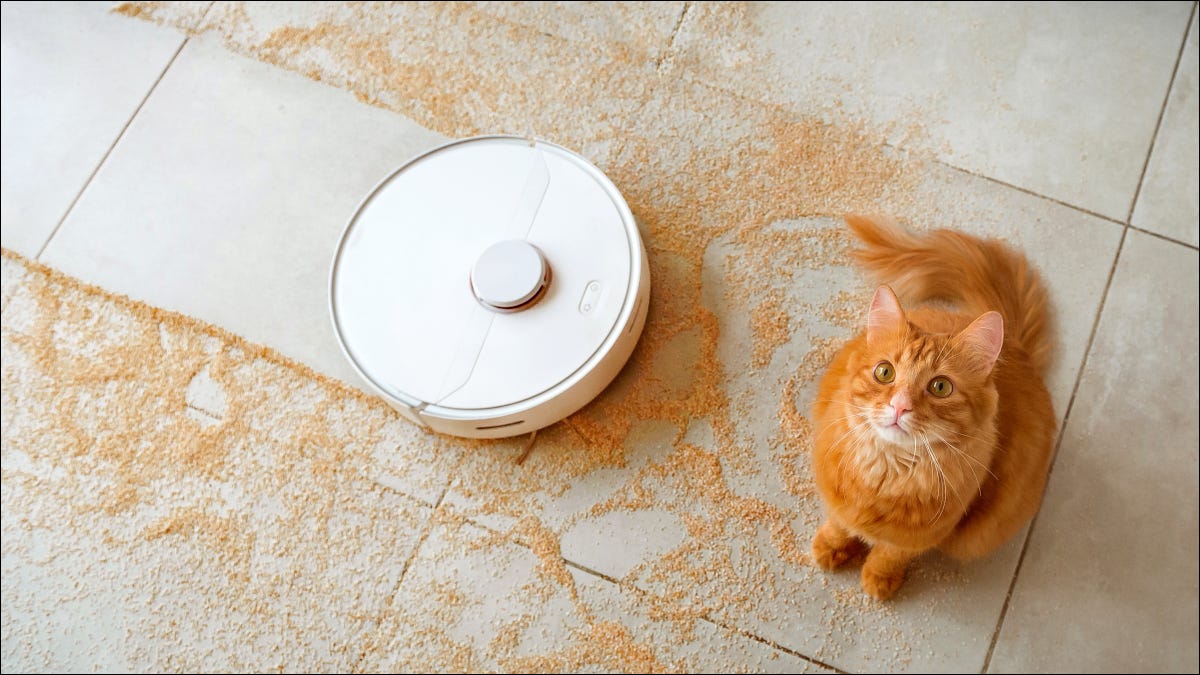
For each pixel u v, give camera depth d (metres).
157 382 2.10
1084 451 2.01
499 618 2.01
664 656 1.99
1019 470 1.86
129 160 2.19
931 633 1.98
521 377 1.99
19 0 2.26
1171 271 2.06
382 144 2.18
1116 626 1.97
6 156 2.20
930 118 2.14
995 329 1.72
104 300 2.13
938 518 1.83
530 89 2.19
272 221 2.16
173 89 2.21
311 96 2.20
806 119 2.15
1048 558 1.99
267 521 2.05
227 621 2.03
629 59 2.19
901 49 2.17
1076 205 2.09
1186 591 1.97
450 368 2.00
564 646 2.00
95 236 2.16
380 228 2.05
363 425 2.08
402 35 2.22
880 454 1.80
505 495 2.05
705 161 2.14
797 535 2.01
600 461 2.05
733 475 2.04
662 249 2.11
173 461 2.08
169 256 2.15
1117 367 2.04
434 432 2.07
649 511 2.03
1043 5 2.17
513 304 1.99
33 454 2.09
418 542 2.04
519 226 2.04
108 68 2.22
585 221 2.04
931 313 1.92
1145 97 2.12
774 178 2.13
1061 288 2.06
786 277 2.09
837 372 1.92
